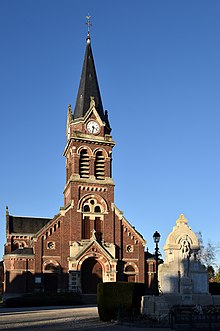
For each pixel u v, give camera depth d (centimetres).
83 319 3155
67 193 6544
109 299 2980
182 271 3191
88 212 6288
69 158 6644
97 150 6562
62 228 6122
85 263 6109
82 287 6003
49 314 3672
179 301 3064
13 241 7769
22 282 5812
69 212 6203
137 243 6400
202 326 2452
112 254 6181
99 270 6141
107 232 6275
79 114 6706
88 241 6138
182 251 3234
